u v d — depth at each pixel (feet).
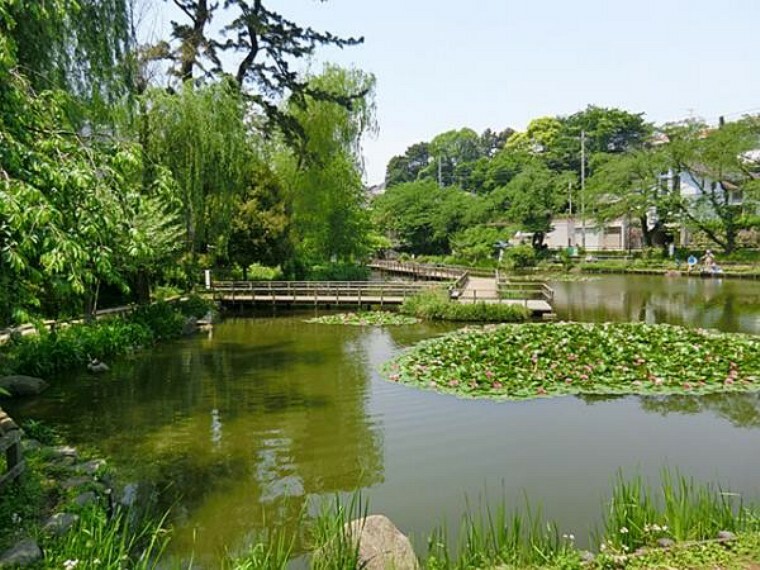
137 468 22.17
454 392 31.14
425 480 20.53
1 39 14.30
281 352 45.19
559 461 21.94
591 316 61.00
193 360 42.19
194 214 61.26
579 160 180.34
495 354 36.78
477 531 15.37
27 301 17.31
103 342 42.04
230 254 81.00
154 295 62.59
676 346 36.88
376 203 171.73
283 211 84.33
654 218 136.98
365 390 32.71
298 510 18.60
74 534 14.15
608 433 24.91
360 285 75.20
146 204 17.63
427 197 155.02
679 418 26.78
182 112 59.16
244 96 72.33
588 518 17.26
